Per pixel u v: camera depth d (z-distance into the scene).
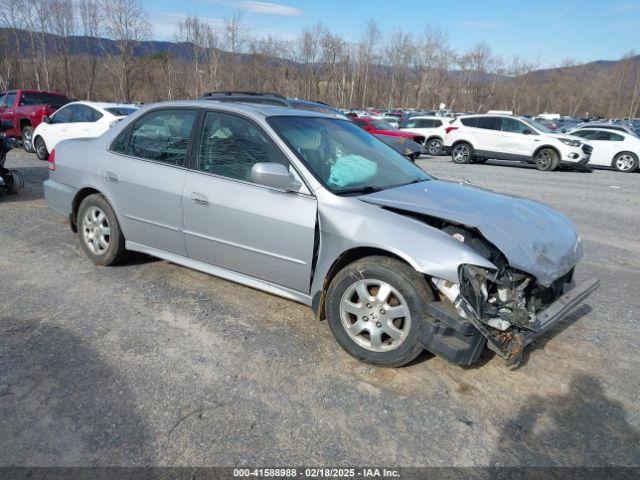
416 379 3.09
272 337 3.53
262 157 3.58
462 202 3.39
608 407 2.91
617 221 8.09
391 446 2.51
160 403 2.74
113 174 4.36
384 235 3.02
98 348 3.28
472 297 2.78
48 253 5.12
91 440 2.44
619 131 17.25
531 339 2.88
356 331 3.20
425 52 68.69
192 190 3.83
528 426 2.71
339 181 3.47
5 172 7.71
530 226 3.26
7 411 2.62
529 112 75.12
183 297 4.14
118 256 4.61
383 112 44.28
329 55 57.75
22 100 14.09
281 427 2.60
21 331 3.46
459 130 17.80
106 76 42.34
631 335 3.85
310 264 3.35
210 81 41.03
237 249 3.68
